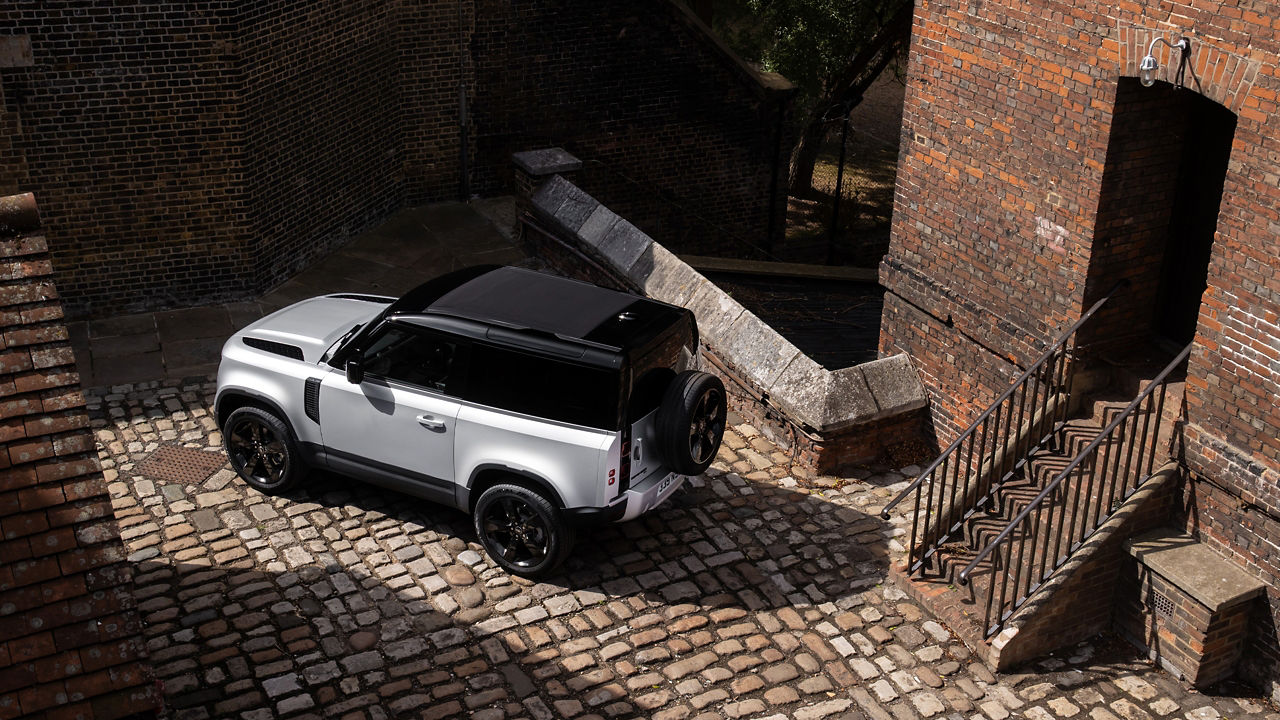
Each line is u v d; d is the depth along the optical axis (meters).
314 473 10.78
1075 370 9.66
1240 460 8.44
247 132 13.70
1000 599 8.75
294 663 8.54
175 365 12.69
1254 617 8.67
